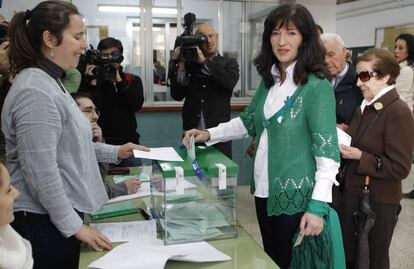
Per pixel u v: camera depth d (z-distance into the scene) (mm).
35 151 1113
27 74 1163
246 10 4250
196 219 1339
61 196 1158
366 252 1631
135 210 1610
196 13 4148
